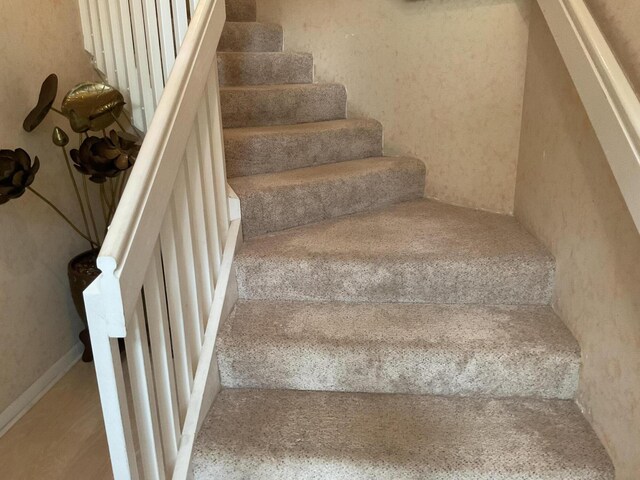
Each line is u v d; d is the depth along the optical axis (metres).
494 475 1.25
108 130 2.24
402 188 2.36
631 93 1.13
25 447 1.68
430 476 1.26
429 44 2.26
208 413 1.45
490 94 2.07
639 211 1.05
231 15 2.99
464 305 1.71
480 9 2.02
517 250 1.73
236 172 2.13
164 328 1.24
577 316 1.49
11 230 1.79
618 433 1.24
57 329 2.04
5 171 1.56
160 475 1.21
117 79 2.06
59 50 1.97
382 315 1.65
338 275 1.71
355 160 2.50
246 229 1.90
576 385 1.48
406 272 1.69
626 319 1.21
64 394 1.94
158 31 1.77
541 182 1.78
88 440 1.71
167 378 1.25
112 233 0.97
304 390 1.55
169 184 1.18
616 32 1.24
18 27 1.77
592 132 1.39
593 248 1.39
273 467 1.30
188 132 1.30
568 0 1.39
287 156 2.26
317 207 2.08
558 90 1.62
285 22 2.96
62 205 2.05
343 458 1.28
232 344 1.52
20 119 1.79
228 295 1.64
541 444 1.32
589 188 1.41
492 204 2.18
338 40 2.70
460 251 1.74
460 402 1.49
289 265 1.71
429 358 1.47
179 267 1.35
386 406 1.48
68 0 2.01
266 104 2.46
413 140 2.46
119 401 1.01
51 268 2.00
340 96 2.72
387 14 2.42
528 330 1.55
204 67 1.42
